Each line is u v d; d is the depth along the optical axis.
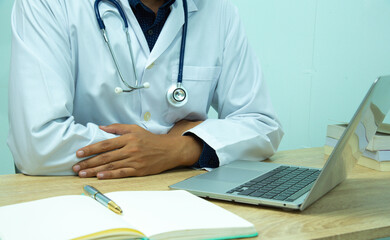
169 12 1.18
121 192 0.71
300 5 2.05
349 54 2.12
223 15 1.30
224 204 0.74
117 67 1.10
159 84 1.16
